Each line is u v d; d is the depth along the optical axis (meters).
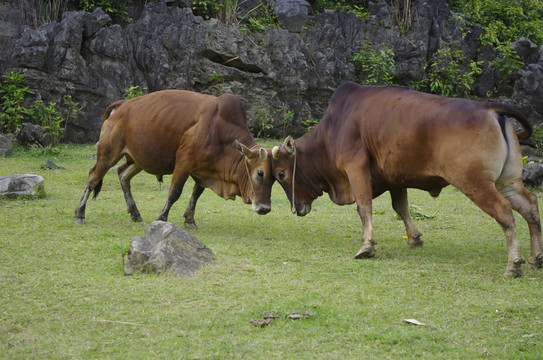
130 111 10.65
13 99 19.11
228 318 6.00
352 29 24.47
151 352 5.22
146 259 7.46
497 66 25.28
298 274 7.62
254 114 22.47
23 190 12.45
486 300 6.68
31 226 9.83
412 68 24.61
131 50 21.34
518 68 24.98
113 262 7.89
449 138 7.79
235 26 22.56
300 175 9.86
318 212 12.70
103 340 5.46
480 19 28.28
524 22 28.58
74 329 5.68
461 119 7.72
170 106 10.37
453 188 16.20
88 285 6.91
